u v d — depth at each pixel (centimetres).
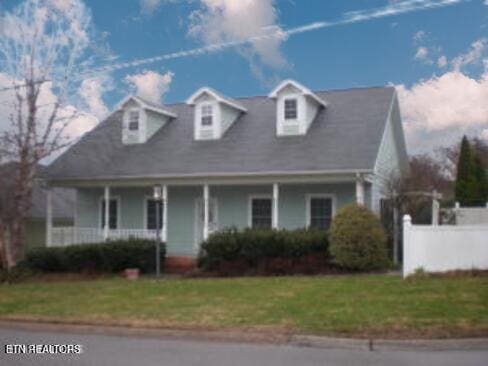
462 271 1466
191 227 2286
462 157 2778
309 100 2162
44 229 2872
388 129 2238
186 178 2095
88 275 1912
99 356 840
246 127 2288
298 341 916
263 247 1806
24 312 1185
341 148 1973
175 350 876
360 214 1711
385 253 1731
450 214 2209
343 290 1299
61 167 2336
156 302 1239
